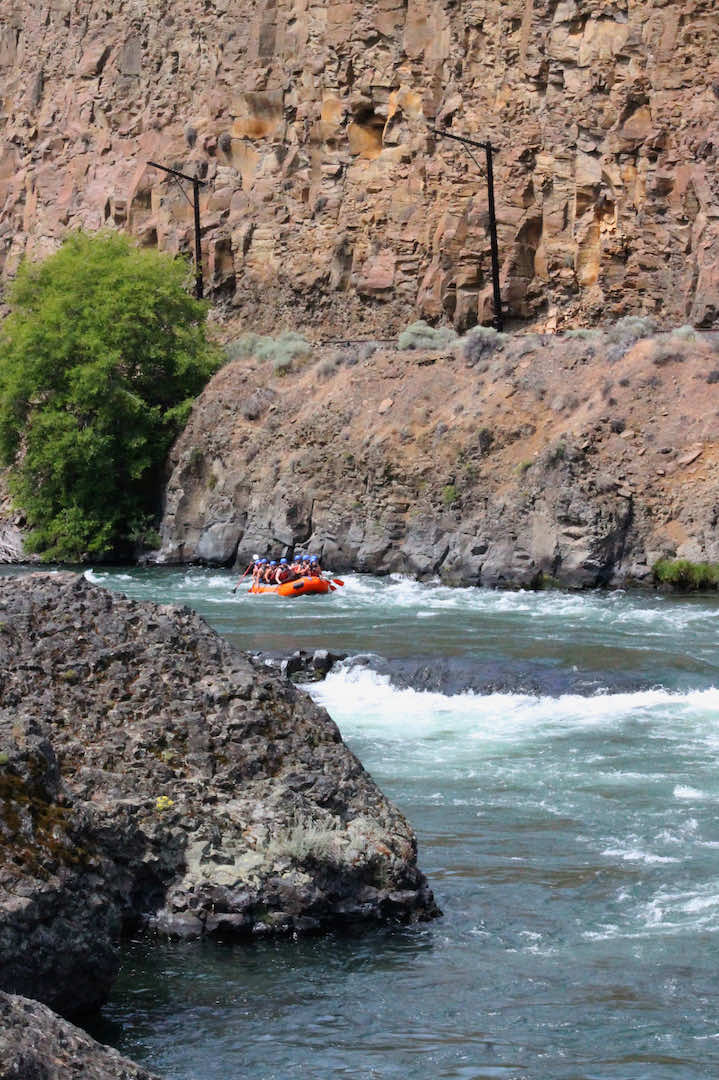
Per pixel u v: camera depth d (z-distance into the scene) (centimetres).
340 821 4069
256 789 4053
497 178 19525
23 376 19575
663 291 18025
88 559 19138
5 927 3095
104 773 3931
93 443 18850
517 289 19238
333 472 16812
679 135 18075
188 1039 3216
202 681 4269
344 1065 3081
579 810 5419
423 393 16650
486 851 4812
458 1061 3108
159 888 3828
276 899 3853
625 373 15275
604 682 8338
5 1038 2350
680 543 14062
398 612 12250
